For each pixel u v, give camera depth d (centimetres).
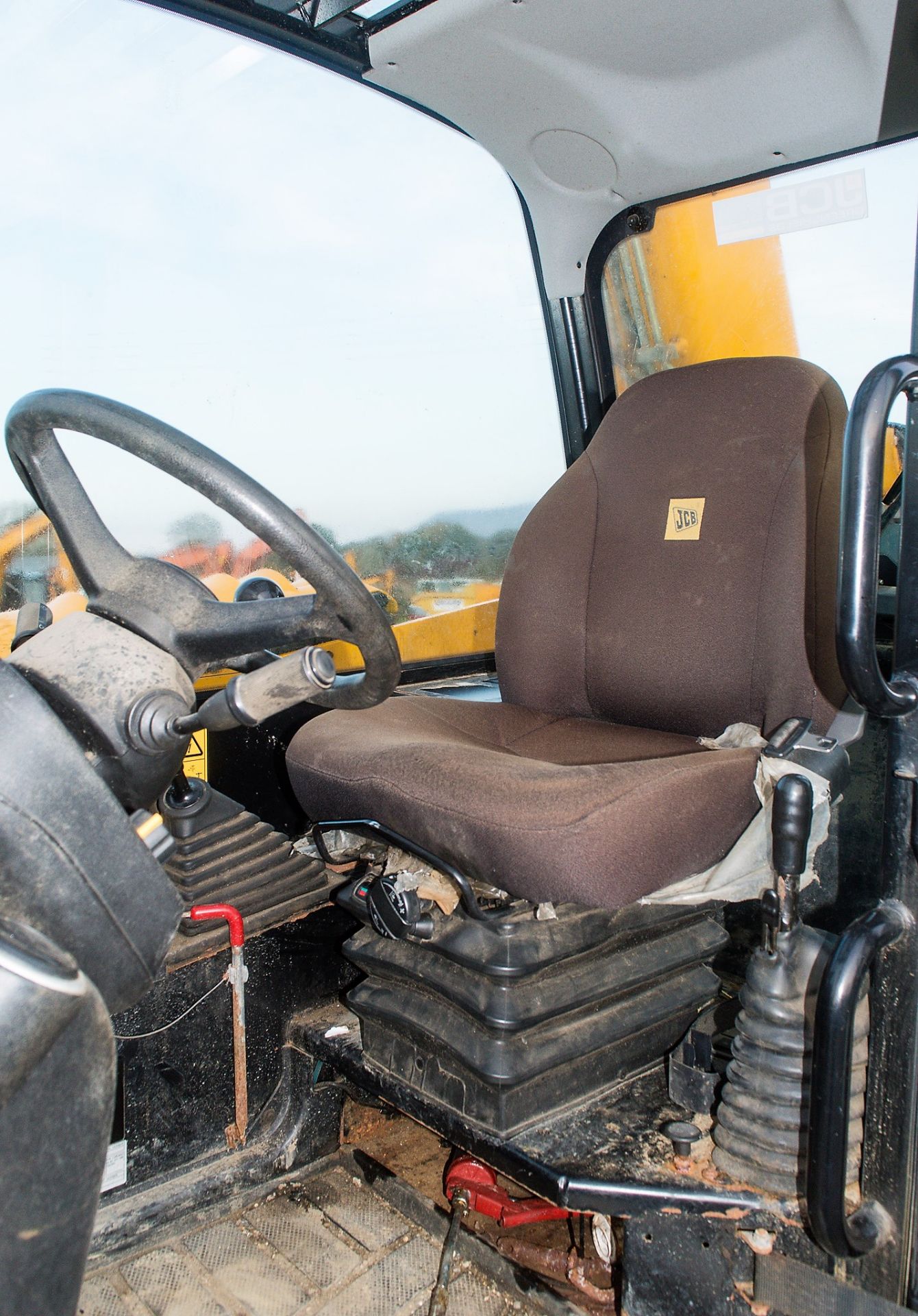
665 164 182
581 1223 150
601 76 168
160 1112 145
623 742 167
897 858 101
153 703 75
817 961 114
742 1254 112
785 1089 112
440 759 127
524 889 111
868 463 90
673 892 124
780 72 158
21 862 66
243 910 154
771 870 123
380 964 139
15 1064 60
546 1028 126
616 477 184
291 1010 161
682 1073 129
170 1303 133
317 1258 142
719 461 167
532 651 185
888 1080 102
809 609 148
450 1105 131
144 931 72
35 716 68
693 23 153
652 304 205
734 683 159
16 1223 64
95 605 86
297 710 187
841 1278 104
